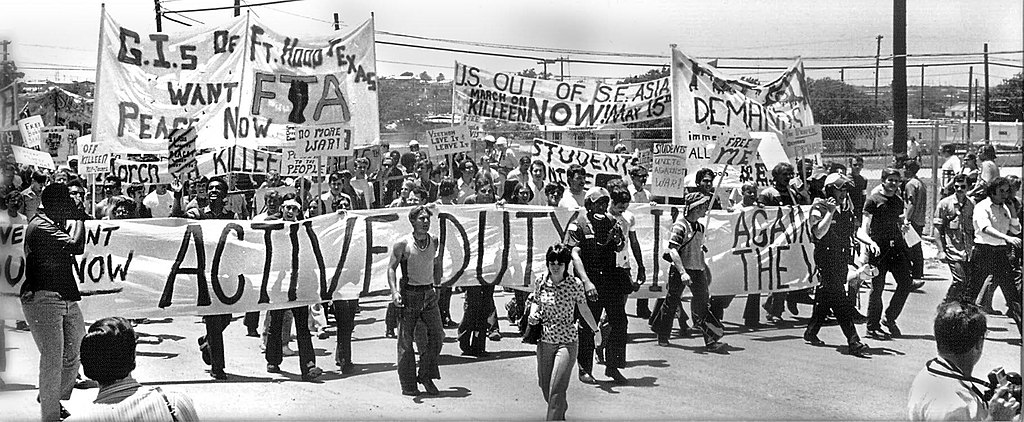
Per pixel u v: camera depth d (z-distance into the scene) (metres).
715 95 12.09
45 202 6.88
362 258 8.56
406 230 8.80
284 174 13.55
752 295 10.41
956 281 10.74
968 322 4.51
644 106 14.67
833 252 9.20
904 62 13.55
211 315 8.12
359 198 12.95
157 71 11.57
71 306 6.95
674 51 11.86
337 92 11.21
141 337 9.96
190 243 8.14
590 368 8.04
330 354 9.22
